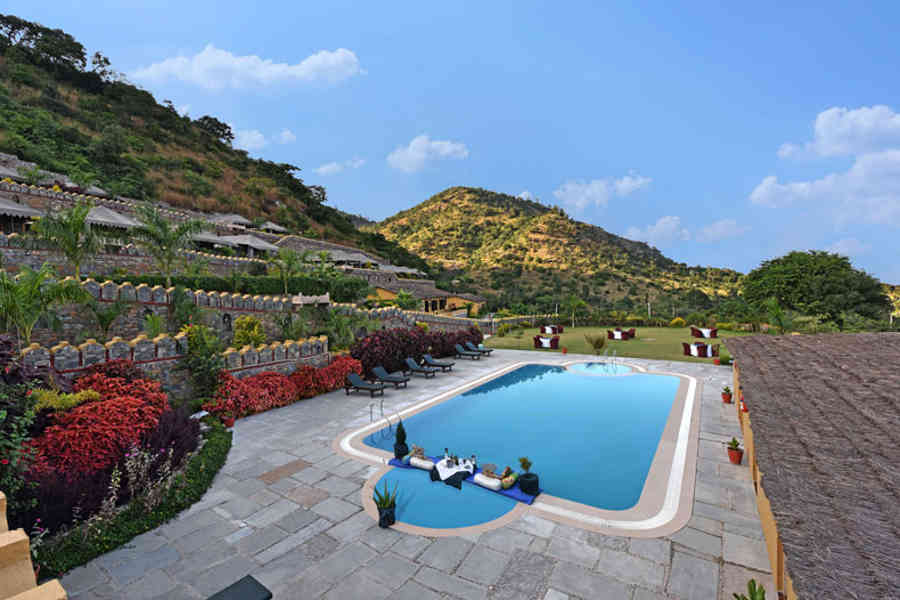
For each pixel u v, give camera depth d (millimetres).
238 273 27719
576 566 6648
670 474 10195
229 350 16016
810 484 4145
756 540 7316
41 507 7051
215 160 76500
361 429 13602
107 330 15891
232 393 14523
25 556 4535
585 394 18547
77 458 8320
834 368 7875
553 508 8562
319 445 12102
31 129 44812
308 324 23062
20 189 26062
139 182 49625
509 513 8352
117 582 6344
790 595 5254
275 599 5977
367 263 55062
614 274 142500
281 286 28641
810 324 35312
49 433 8477
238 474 10164
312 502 8789
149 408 10320
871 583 2836
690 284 143000
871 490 3844
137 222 29000
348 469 10469
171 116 79375
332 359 20172
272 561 6855
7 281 11406
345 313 24969
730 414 15016
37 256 18984
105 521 7523
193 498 8742
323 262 38031
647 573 6453
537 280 138000
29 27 69938
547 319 48906
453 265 174500
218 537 7531
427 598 5977
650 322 46188
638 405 16734
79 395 10141
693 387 19125
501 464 11250
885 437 4746
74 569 6621
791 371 8305
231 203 62312
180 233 21641
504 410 16188
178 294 18109
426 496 9070
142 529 7633
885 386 6336
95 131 58344
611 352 29312
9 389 8188
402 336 22875
